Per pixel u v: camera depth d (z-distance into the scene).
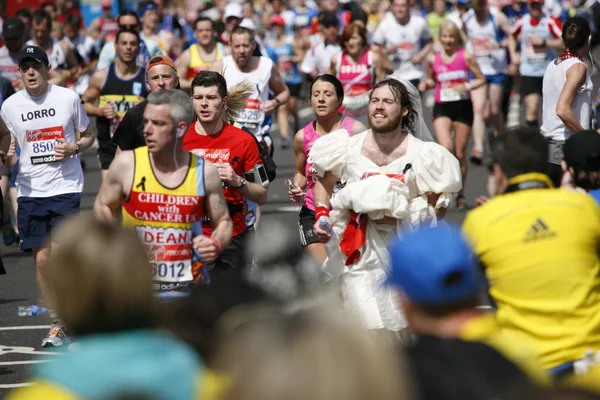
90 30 76.69
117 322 9.44
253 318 8.75
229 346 8.58
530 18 51.28
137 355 9.28
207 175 19.06
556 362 14.50
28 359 25.34
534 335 14.60
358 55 44.38
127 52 36.41
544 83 29.73
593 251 14.83
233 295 11.57
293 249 11.15
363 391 8.09
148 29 52.94
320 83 26.67
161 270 19.02
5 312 30.09
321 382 8.06
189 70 41.44
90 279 9.38
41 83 28.23
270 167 24.47
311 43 67.38
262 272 11.12
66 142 28.20
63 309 9.46
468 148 61.78
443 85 43.91
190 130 23.97
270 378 8.11
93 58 64.00
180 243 19.08
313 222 25.73
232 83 36.59
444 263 11.21
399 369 8.59
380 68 44.44
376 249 21.61
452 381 10.85
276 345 8.27
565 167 17.80
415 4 84.50
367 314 21.06
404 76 55.59
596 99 36.44
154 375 9.19
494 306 15.05
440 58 43.94
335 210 21.59
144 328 9.59
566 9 72.56
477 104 53.25
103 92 36.97
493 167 16.00
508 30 53.47
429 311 11.37
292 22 79.94
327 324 8.38
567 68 28.55
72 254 9.46
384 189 21.08
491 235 14.78
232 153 23.61
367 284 21.50
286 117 64.50
